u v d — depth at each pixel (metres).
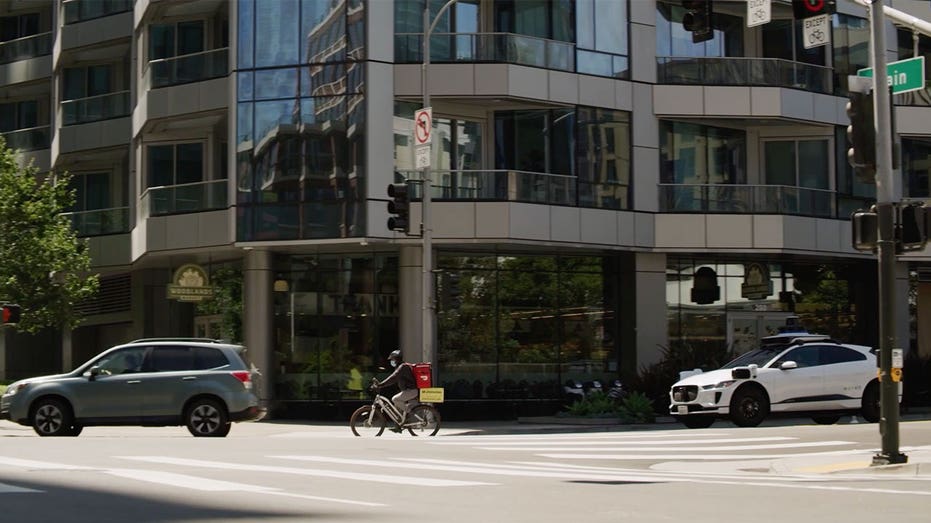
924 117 40.16
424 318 29.75
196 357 24.33
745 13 39.00
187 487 12.42
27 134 48.25
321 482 13.30
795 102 37.84
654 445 21.56
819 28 18.17
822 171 39.25
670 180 37.47
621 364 37.34
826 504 11.65
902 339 40.66
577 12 36.03
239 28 34.34
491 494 12.29
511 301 36.16
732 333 38.56
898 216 16.45
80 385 24.02
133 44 41.22
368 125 33.19
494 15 35.78
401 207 28.31
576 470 16.47
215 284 37.50
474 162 35.59
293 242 33.50
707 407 26.50
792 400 26.95
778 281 39.44
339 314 35.53
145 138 39.12
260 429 30.95
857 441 21.47
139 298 42.19
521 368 36.09
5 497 11.28
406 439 23.70
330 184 33.31
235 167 34.25
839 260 40.34
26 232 39.25
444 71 34.06
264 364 35.19
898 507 11.41
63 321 39.72
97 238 42.50
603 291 37.53
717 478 15.31
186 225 36.12
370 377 35.22
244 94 34.19
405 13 34.59
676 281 38.00
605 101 36.25
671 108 37.16
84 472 14.00
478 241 34.03
